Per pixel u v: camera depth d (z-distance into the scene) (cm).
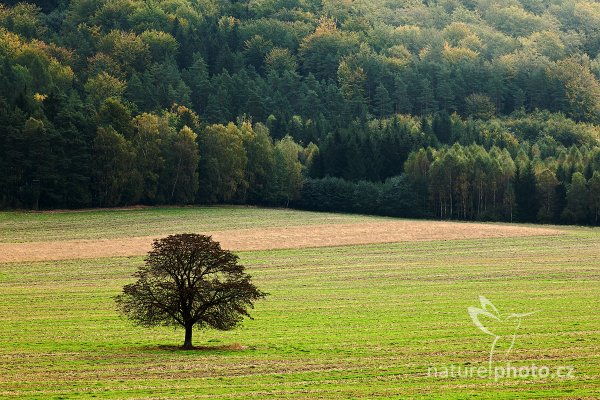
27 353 8650
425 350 8838
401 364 8119
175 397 6800
